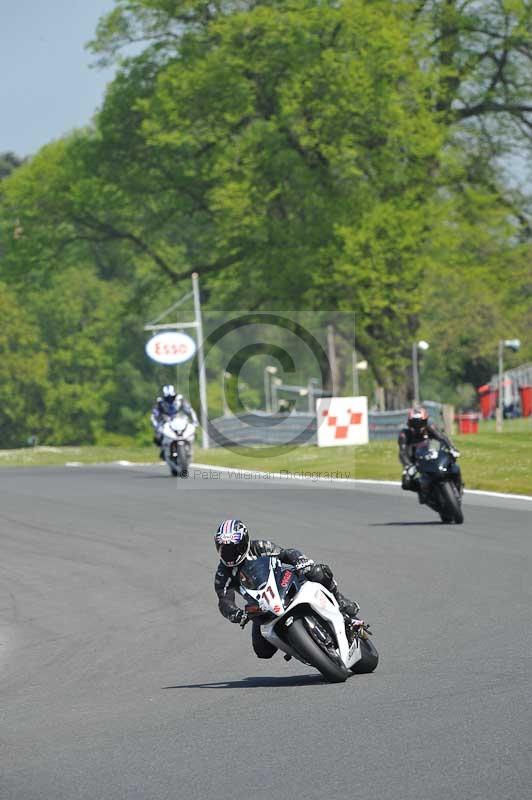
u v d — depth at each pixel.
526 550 69.12
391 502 99.50
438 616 50.91
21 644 51.69
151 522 91.88
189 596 60.69
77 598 62.22
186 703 38.03
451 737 30.75
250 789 27.42
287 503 101.25
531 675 38.28
